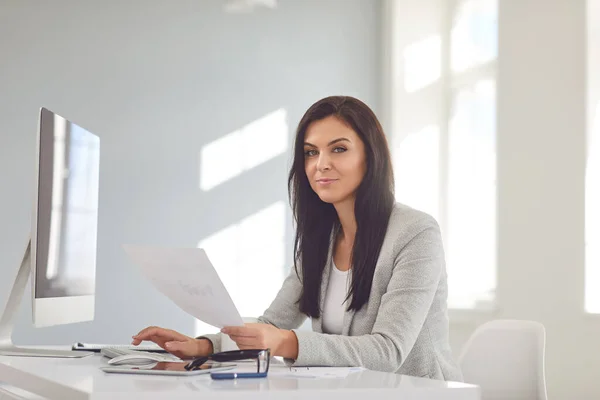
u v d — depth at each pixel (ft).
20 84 15.81
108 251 15.99
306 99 17.62
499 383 7.51
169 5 16.90
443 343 6.48
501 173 15.70
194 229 16.63
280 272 17.15
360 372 4.94
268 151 17.29
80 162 7.77
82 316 7.82
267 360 4.56
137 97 16.52
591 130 14.71
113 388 3.79
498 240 15.64
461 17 17.19
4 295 15.31
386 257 6.17
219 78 17.10
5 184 15.56
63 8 16.21
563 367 14.55
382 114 17.83
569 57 14.97
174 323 16.28
